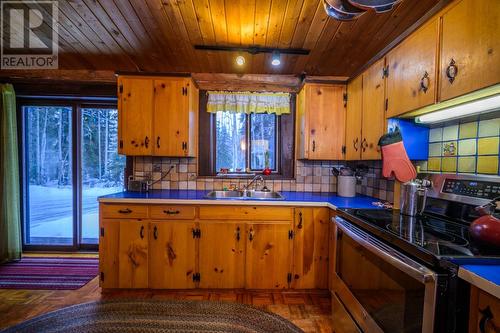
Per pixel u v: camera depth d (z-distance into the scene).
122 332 1.65
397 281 1.03
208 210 2.15
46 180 3.10
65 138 3.09
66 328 1.68
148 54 2.31
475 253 0.89
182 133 2.43
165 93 2.42
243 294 2.18
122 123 2.40
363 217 1.48
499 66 0.94
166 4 1.57
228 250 2.15
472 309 0.78
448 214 1.42
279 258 2.16
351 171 2.59
